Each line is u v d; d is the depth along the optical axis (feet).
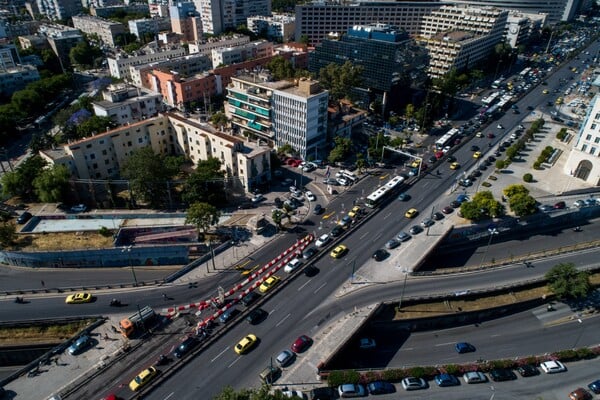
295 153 499.51
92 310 291.58
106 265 342.64
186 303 294.66
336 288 305.12
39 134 583.17
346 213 399.03
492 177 460.55
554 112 646.33
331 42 648.79
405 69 617.21
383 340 288.10
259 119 524.93
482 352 280.31
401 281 313.53
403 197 418.92
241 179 433.48
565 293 306.14
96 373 243.40
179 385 234.99
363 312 282.56
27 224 368.48
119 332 273.54
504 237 393.70
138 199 412.98
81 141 420.36
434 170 479.82
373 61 604.90
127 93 538.06
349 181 454.40
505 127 595.06
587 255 355.97
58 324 283.18
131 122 523.29
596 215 419.33
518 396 243.81
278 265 328.49
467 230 375.04
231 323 273.54
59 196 387.14
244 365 246.68
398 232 369.50
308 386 235.40
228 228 368.27
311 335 266.16
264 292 299.38
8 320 283.38
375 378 243.81
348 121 541.75
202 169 413.39
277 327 272.31
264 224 376.48
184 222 371.15
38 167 410.93
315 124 485.97
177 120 477.36
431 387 246.88
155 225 369.91
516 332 297.94
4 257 336.90
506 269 336.08
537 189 437.17
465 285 314.14
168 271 337.11
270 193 433.48
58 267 340.18
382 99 627.05
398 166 490.90
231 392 196.95
